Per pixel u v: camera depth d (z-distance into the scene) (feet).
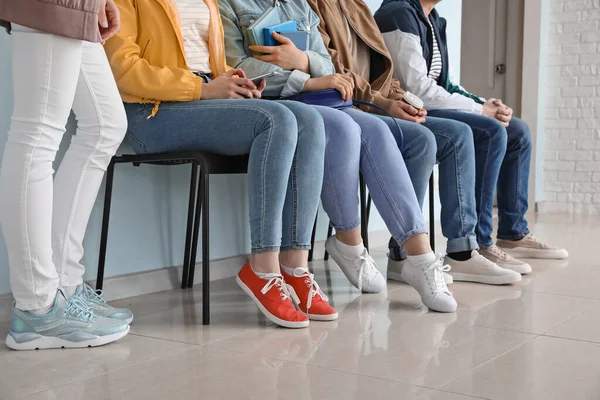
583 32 16.69
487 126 8.57
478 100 10.02
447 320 6.23
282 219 6.30
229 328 5.99
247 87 6.49
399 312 6.55
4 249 6.29
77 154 5.59
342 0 8.97
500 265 8.48
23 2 4.77
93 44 5.42
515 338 5.62
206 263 6.08
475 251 8.05
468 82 18.15
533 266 9.13
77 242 5.69
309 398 4.25
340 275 8.56
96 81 5.46
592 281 8.09
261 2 7.67
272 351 5.27
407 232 6.70
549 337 5.65
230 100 6.16
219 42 7.08
